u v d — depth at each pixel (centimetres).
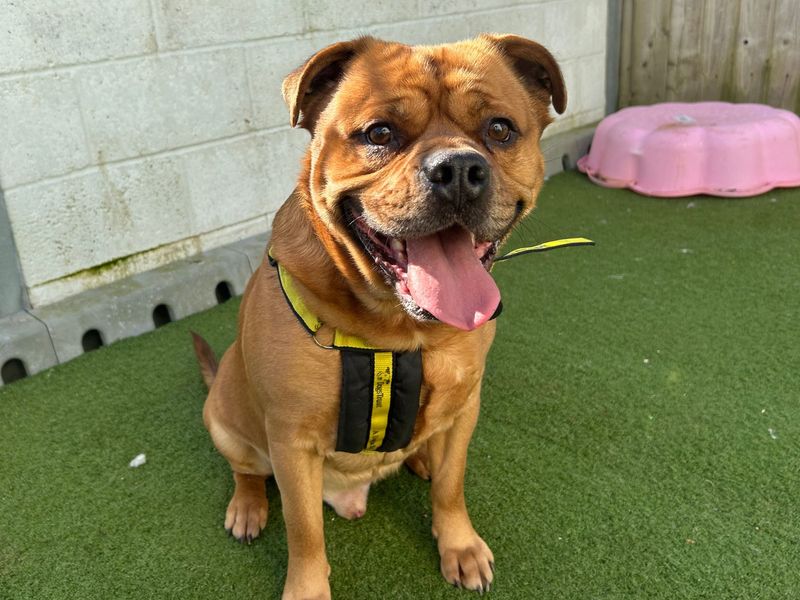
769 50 222
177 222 154
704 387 117
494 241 76
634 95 250
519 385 120
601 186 211
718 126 199
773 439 104
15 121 127
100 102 137
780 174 196
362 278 73
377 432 79
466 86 73
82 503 99
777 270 155
